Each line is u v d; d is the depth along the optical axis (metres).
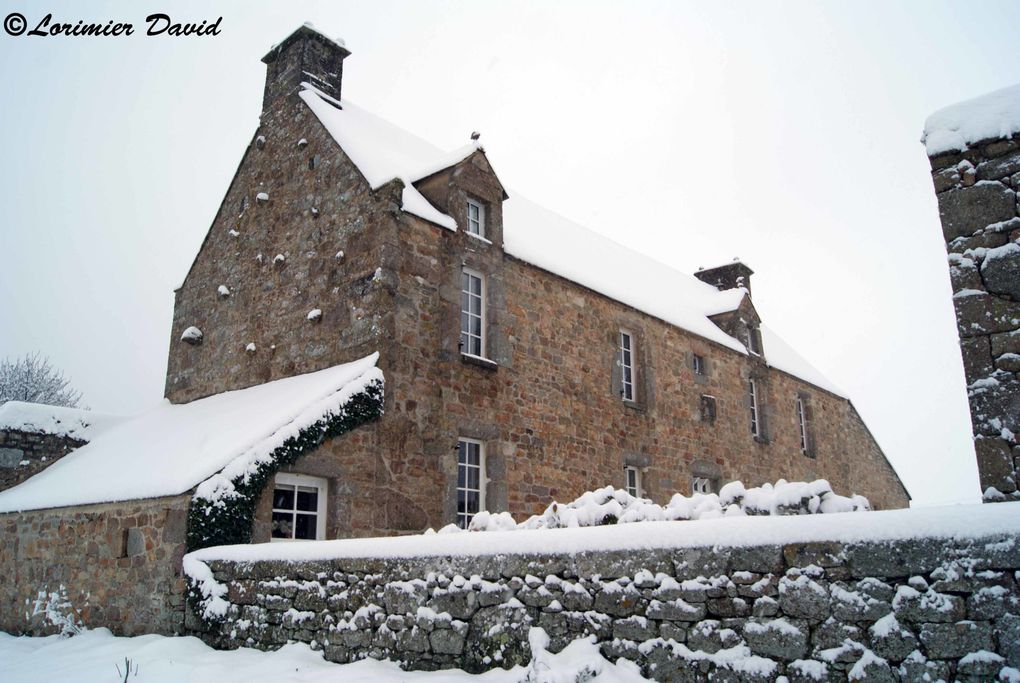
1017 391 5.72
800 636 4.09
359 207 11.27
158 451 10.40
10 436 12.66
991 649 3.59
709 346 16.81
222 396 12.80
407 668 5.54
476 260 11.82
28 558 10.38
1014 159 6.04
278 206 13.05
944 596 3.76
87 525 9.44
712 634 4.35
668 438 14.70
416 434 10.28
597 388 13.38
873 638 3.89
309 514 9.30
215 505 8.19
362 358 10.45
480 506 11.06
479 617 5.31
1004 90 6.25
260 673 5.71
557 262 13.55
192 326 14.37
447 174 11.99
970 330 5.99
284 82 14.01
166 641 7.06
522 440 11.70
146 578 8.26
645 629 4.58
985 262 6.02
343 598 6.16
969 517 3.80
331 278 11.40
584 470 12.62
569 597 4.94
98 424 14.02
